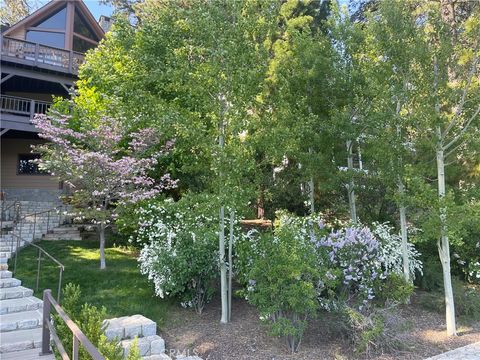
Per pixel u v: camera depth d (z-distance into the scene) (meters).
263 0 5.80
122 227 8.30
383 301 5.51
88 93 10.06
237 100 5.54
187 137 5.71
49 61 14.98
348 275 5.40
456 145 6.03
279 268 4.56
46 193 15.34
